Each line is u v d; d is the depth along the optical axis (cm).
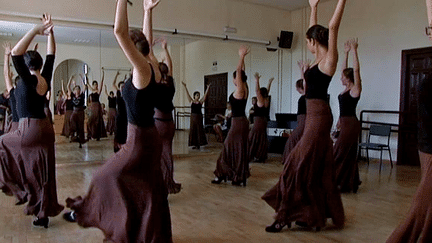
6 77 350
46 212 282
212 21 761
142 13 662
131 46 169
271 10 850
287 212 280
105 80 612
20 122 277
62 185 441
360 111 716
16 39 555
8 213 329
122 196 187
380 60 683
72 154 582
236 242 264
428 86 160
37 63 273
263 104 632
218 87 760
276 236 276
